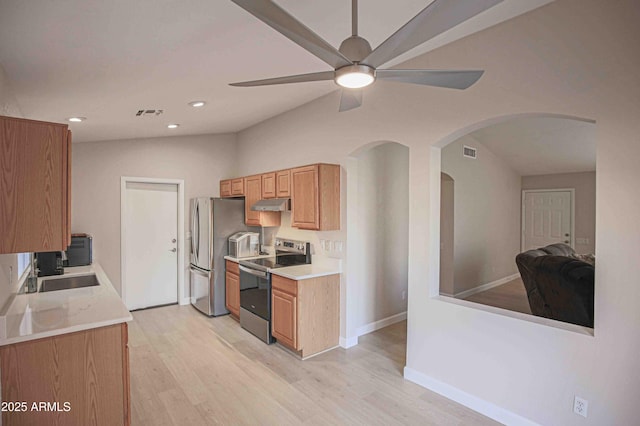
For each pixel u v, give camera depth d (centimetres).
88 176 459
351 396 274
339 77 150
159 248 522
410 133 299
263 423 240
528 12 226
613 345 193
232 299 461
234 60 231
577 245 676
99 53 186
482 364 250
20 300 254
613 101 194
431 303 283
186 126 450
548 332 218
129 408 220
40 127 187
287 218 458
